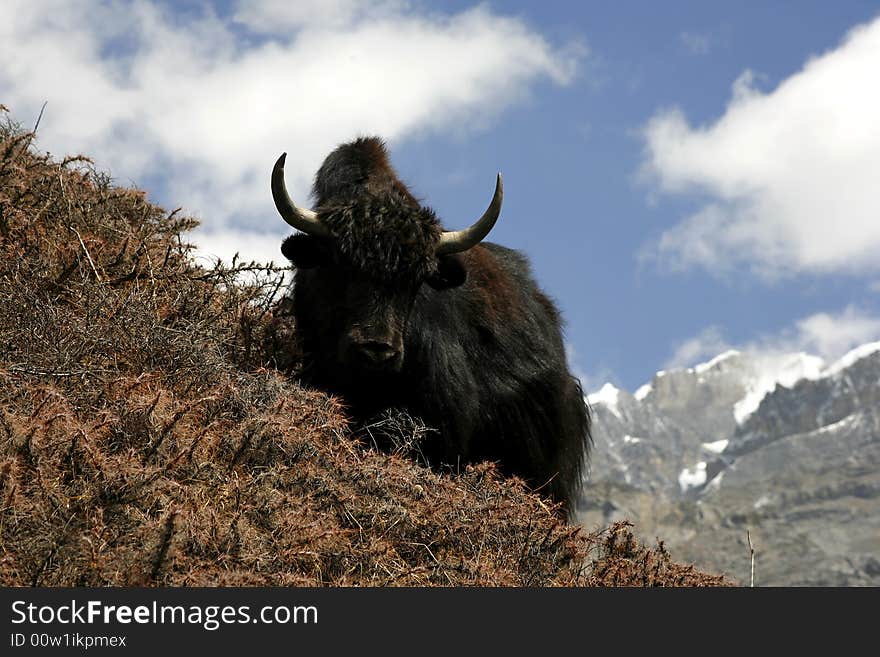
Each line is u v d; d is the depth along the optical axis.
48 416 5.52
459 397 8.35
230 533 5.41
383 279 8.05
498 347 8.89
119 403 6.00
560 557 6.78
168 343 6.91
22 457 5.38
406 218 8.19
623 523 7.33
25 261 7.30
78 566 5.08
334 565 5.79
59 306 7.12
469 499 6.75
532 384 9.06
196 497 5.56
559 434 9.32
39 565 5.05
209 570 5.21
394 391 8.21
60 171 8.39
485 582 6.04
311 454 6.39
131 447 5.73
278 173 8.27
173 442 5.88
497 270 9.30
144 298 7.63
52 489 5.26
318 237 8.31
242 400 6.64
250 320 8.55
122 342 6.84
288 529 5.66
